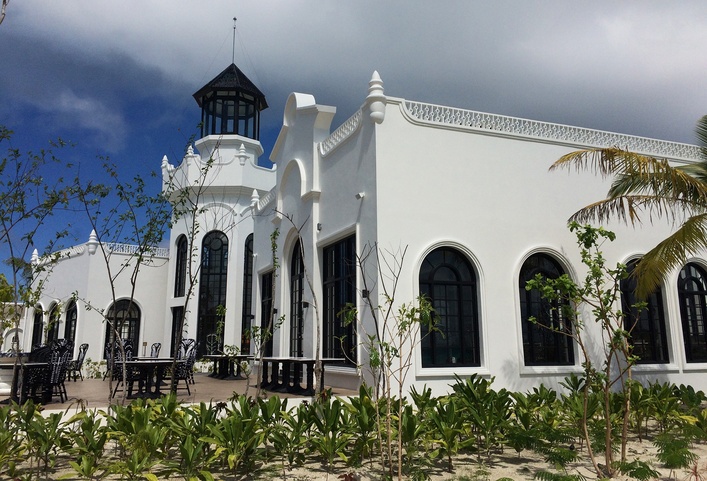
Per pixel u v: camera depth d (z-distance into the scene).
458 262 11.98
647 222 13.92
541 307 12.52
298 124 16.34
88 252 25.52
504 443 7.86
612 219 13.54
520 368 11.73
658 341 13.72
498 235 12.22
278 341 17.08
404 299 11.02
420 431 6.98
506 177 12.59
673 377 13.33
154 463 6.20
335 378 13.02
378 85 11.77
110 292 25.75
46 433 6.55
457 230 11.85
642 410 8.78
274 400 7.45
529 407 8.62
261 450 7.12
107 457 7.33
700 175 12.20
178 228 25.92
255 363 18.64
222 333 24.02
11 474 6.09
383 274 10.97
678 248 10.58
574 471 6.97
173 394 7.98
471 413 7.76
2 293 8.40
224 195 25.23
